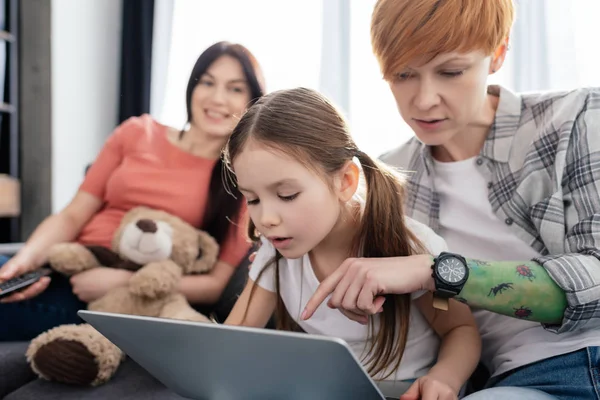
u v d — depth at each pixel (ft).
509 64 7.55
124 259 4.86
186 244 4.80
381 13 3.21
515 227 3.47
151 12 10.39
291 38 9.20
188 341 2.26
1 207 9.09
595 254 2.86
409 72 3.20
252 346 2.10
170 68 10.21
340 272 2.84
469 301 2.82
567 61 7.31
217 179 5.14
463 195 3.67
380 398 2.16
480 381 3.63
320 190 2.79
